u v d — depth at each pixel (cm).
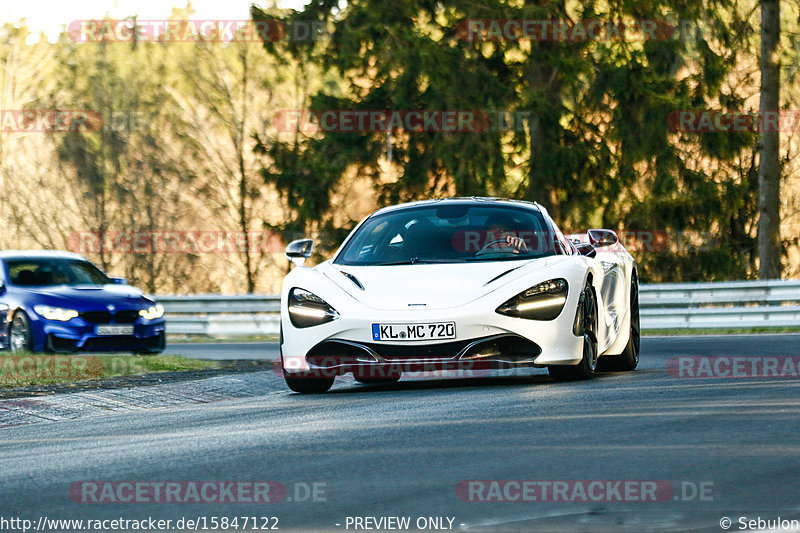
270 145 8994
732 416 2038
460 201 3173
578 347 2747
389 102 8625
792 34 8850
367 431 2003
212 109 12256
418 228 3033
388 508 1367
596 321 2909
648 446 1730
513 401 2375
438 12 8544
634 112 8306
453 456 1698
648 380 2817
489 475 1540
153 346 4662
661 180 8488
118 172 12375
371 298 2709
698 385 2634
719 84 8356
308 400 2661
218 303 7238
